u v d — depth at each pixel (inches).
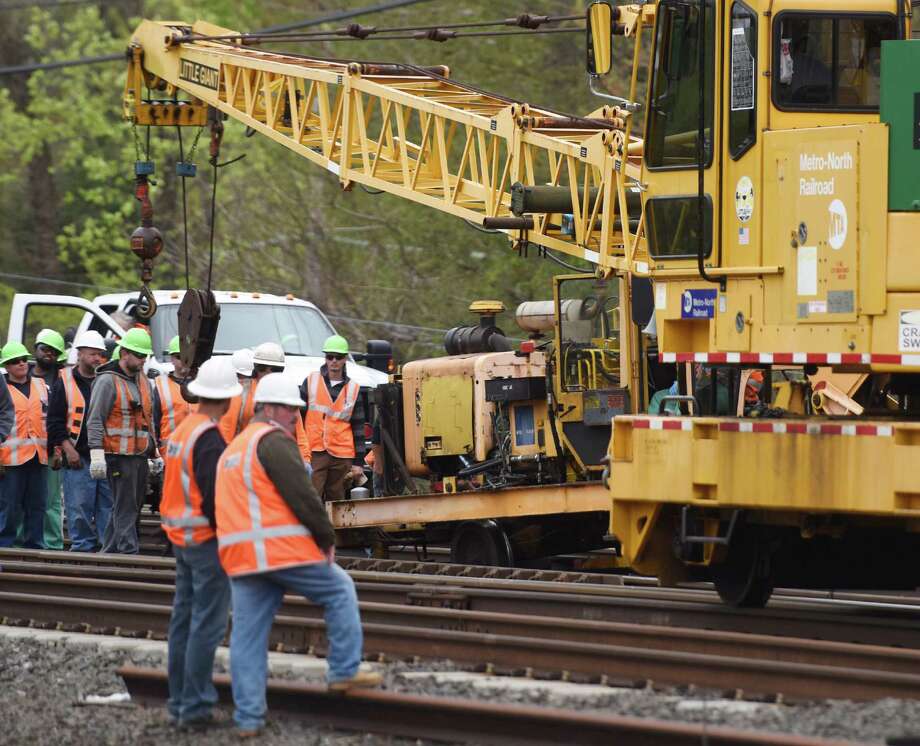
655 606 1614.2
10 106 5797.2
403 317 4188.0
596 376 2139.5
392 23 4148.6
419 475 2396.7
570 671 1371.8
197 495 1190.3
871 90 1513.3
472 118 2100.1
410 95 2167.8
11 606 1755.7
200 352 2145.7
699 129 1526.8
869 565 1633.9
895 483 1380.4
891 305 1402.6
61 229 6309.1
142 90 2536.9
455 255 4033.0
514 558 2196.1
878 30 1515.7
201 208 5000.0
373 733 1203.9
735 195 1515.7
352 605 1205.7
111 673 1444.4
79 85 5669.3
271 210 4537.4
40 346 2578.7
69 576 2001.7
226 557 1160.8
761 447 1466.5
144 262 2361.0
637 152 1940.2
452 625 1568.7
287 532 1159.6
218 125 2512.3
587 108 3811.5
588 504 2052.2
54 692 1370.6
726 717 1186.6
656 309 1622.8
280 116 2369.6
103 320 2760.8
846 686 1237.7
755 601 1636.3
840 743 1020.5
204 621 1197.7
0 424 2252.7
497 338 2375.7
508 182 2126.0
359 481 2459.4
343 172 2245.3
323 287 4328.3
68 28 5654.5
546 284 3823.8
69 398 2294.5
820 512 1455.5
